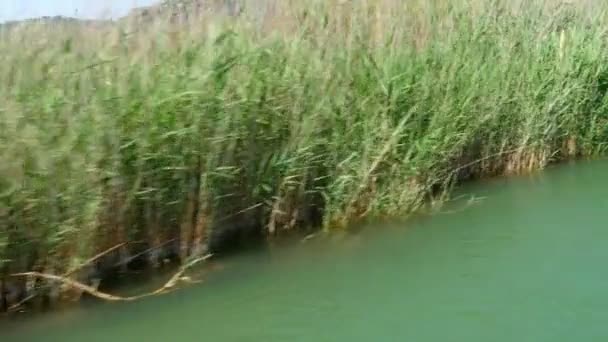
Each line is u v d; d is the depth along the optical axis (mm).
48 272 3906
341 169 5395
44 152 3783
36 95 3945
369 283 4203
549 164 7949
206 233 4645
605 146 8430
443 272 4355
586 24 8781
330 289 4109
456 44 6668
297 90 5125
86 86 4133
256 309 3850
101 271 4258
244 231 5098
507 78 7078
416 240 5039
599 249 4719
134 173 4215
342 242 5043
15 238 3746
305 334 3537
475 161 6895
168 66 4516
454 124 6133
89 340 3488
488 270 4375
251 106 4789
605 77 8305
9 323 3686
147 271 4441
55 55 4184
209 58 4645
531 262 4488
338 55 5680
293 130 5121
